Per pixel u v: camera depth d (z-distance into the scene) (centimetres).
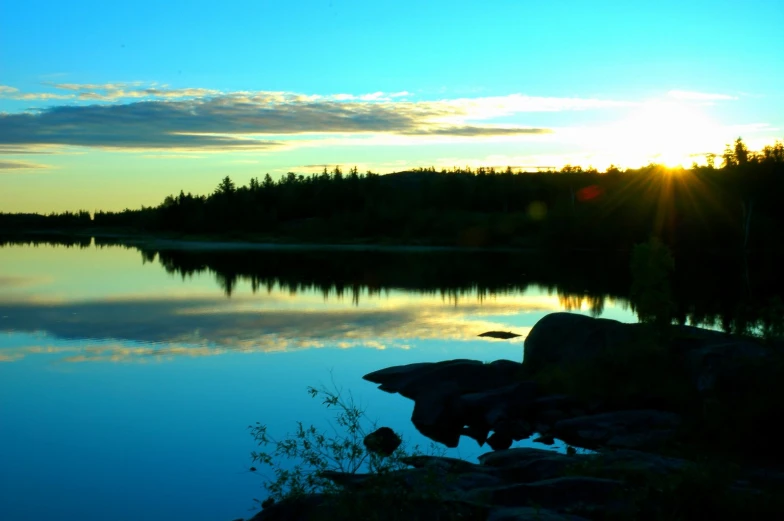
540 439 1559
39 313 3328
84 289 4441
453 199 12688
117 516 1131
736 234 7788
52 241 13150
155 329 2894
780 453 1282
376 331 2897
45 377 2045
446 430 1634
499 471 1163
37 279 5166
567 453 1422
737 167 8031
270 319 3203
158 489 1239
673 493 937
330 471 1047
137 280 5128
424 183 13638
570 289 4603
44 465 1355
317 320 3184
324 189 14038
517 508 899
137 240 13300
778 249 7625
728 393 1431
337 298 4056
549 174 13262
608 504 942
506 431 1573
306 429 1545
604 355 1870
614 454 1174
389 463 1003
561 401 1728
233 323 3072
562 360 1981
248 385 1959
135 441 1484
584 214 8919
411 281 5131
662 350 1834
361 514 878
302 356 2370
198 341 2630
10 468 1340
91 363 2234
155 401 1794
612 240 8650
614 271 6053
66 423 1612
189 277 5409
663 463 1121
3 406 1748
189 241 12781
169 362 2256
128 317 3222
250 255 8406
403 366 2047
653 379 1745
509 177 13262
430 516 886
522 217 10506
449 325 3075
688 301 3819
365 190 14225
